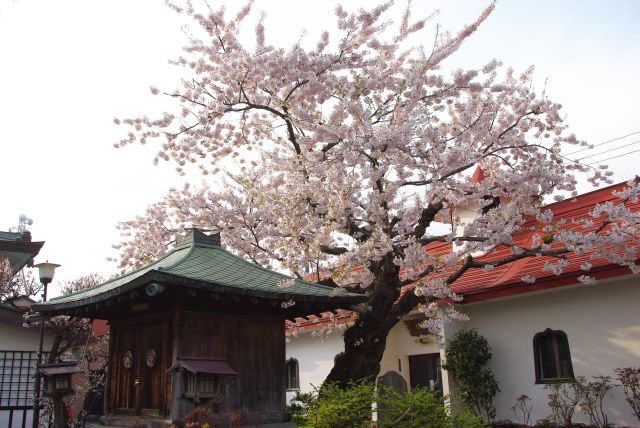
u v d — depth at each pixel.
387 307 9.22
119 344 8.22
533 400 10.29
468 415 6.75
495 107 9.75
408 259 8.44
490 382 10.69
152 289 6.19
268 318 7.87
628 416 9.02
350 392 6.66
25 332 13.21
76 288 18.78
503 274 11.27
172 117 10.84
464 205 10.20
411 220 9.15
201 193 11.72
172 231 12.59
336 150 9.39
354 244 9.70
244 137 11.57
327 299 7.38
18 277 18.97
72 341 13.84
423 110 8.88
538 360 10.45
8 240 18.30
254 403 7.39
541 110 10.02
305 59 9.43
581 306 10.01
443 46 9.65
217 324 7.33
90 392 10.97
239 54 9.80
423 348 12.16
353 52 10.02
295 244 9.88
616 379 9.25
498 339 11.14
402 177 9.10
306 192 9.21
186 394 6.45
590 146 10.48
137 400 7.51
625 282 9.48
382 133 8.38
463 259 10.45
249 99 10.75
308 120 9.29
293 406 7.89
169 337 7.17
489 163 10.85
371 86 9.45
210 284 6.59
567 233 8.44
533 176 9.40
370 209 8.75
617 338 9.42
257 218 11.17
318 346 14.71
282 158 10.75
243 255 11.21
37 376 10.36
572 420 9.71
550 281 9.90
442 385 11.20
